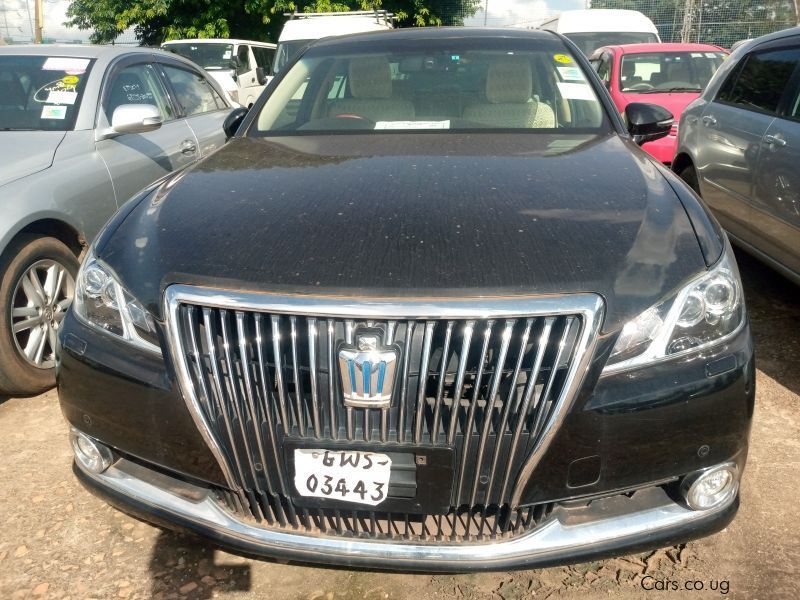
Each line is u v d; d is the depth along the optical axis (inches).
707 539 94.1
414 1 856.9
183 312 73.6
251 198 89.0
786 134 153.9
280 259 73.9
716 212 190.7
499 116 124.3
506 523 74.1
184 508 80.5
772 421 122.2
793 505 100.5
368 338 67.7
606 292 70.6
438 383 68.5
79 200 141.6
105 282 81.2
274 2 780.0
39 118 154.6
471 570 74.2
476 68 132.6
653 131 130.0
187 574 90.7
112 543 95.7
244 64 569.3
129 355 77.8
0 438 120.6
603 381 70.8
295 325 69.6
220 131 206.5
